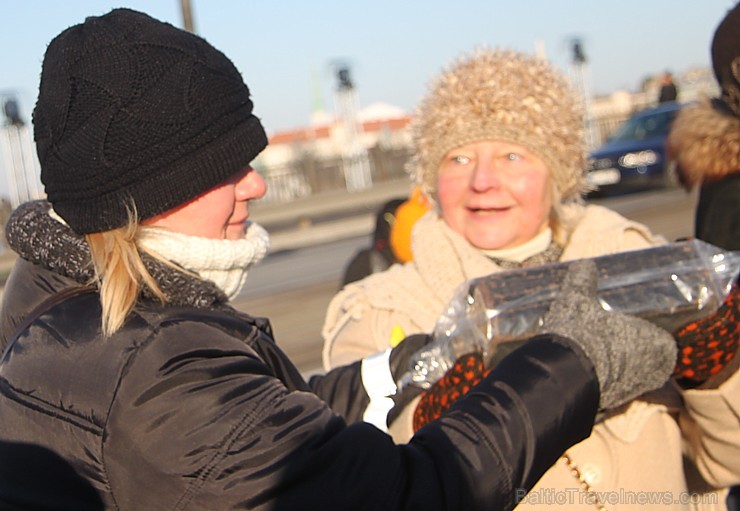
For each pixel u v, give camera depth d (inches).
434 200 100.9
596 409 61.3
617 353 62.8
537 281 73.5
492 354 71.7
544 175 93.5
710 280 72.0
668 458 82.8
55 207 62.3
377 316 94.4
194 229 63.9
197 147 61.6
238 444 54.8
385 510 54.8
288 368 63.7
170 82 60.9
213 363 57.0
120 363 56.2
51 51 63.0
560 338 62.5
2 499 58.1
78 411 56.1
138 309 59.0
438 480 55.7
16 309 62.4
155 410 55.2
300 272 515.8
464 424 57.8
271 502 54.2
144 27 62.3
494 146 92.7
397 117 1683.1
